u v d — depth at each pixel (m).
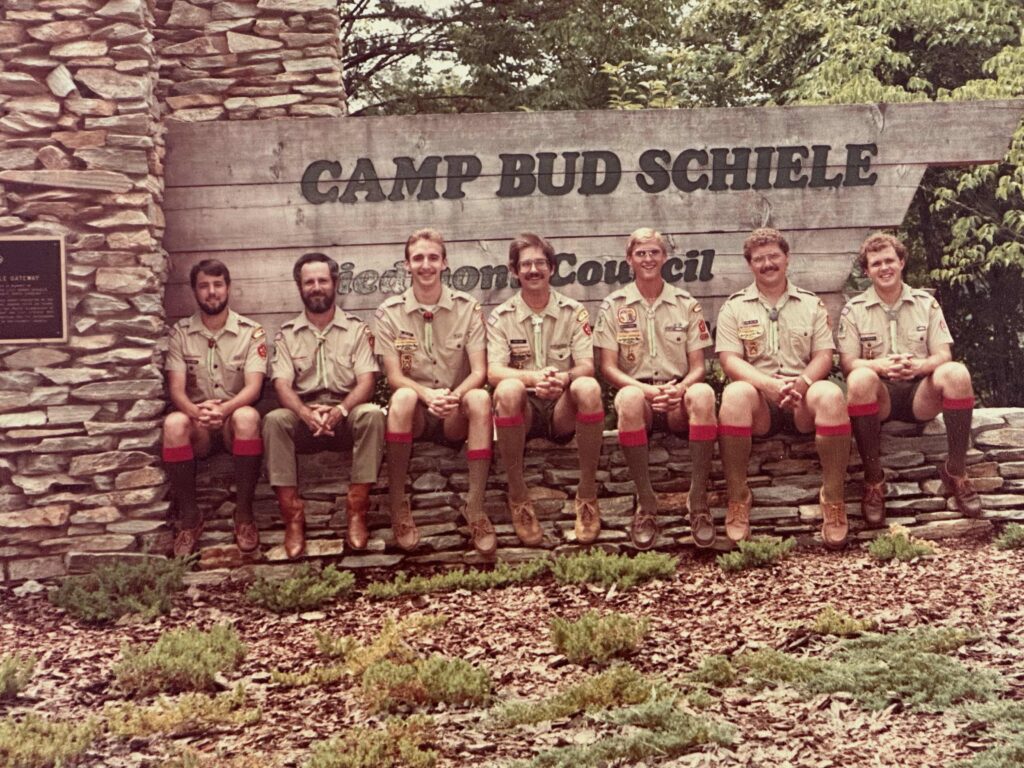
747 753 3.74
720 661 4.48
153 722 4.16
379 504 6.36
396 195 7.06
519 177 7.11
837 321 7.29
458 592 5.80
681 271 7.21
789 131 7.22
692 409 6.09
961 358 13.27
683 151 7.17
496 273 7.11
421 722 4.11
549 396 6.13
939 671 4.24
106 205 6.19
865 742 3.77
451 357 6.39
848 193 7.27
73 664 4.93
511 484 6.13
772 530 6.39
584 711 4.19
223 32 7.20
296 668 4.82
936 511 6.48
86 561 6.08
